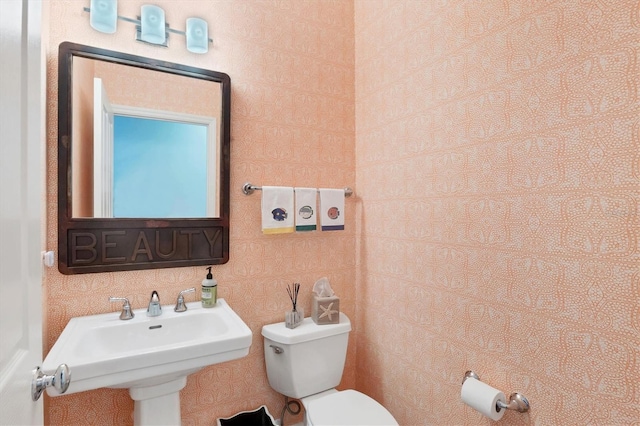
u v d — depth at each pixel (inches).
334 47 74.9
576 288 36.9
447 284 53.3
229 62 63.9
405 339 62.0
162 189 58.1
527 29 41.9
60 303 51.4
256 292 66.2
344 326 65.9
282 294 68.8
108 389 54.1
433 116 56.2
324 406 57.2
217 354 45.5
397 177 64.3
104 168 54.1
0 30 21.8
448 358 52.9
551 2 39.3
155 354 41.4
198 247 60.6
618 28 33.5
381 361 68.2
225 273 63.5
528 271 41.7
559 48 38.5
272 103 67.8
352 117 76.7
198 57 61.3
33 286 28.3
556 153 38.8
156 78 57.8
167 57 58.9
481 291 47.7
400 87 63.7
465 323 50.1
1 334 21.7
